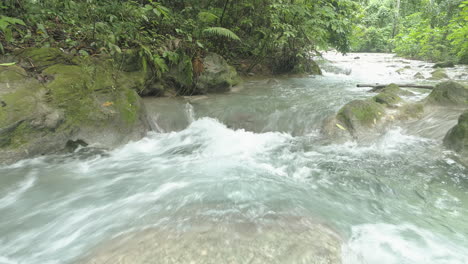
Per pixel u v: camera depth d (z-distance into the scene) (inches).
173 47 208.4
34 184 103.5
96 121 138.3
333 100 212.1
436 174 109.1
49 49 154.3
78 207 89.9
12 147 113.7
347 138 149.5
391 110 165.8
